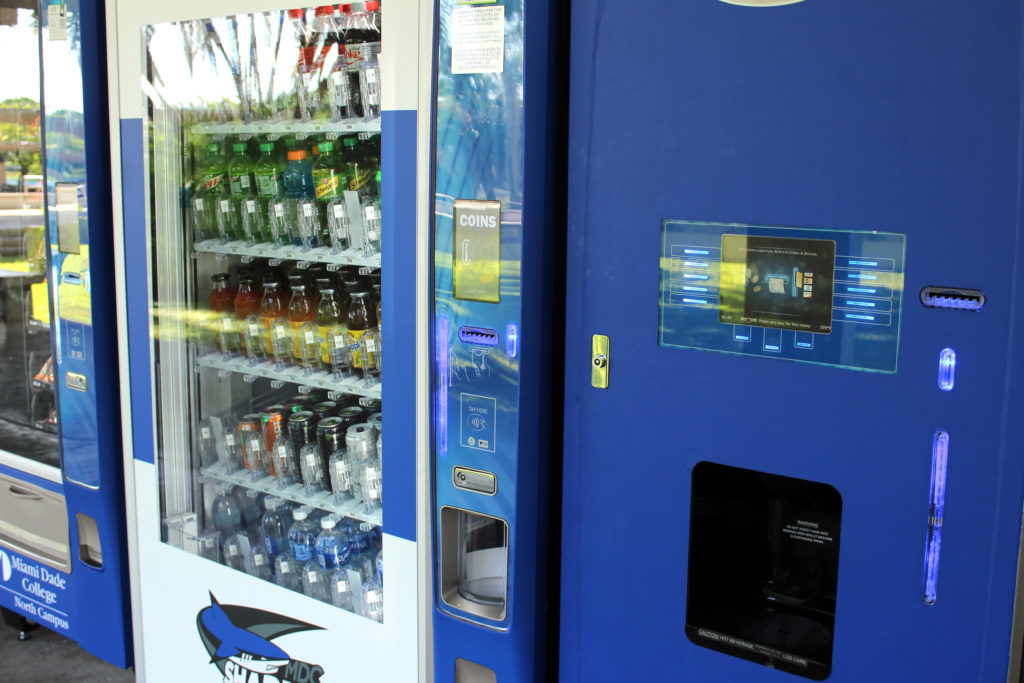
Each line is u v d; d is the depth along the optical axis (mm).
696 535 1683
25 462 2867
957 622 1422
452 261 1776
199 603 2471
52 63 2498
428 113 1806
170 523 2533
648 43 1575
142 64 2303
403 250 1890
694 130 1550
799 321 1492
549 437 1888
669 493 1672
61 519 2783
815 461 1512
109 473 2631
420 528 1978
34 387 2977
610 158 1643
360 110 2152
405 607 2049
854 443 1472
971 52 1303
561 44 1760
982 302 1335
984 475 1368
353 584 2277
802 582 1653
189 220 2471
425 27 1777
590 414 1738
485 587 1965
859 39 1383
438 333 1821
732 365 1568
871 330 1430
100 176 2523
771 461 1555
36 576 2908
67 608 2842
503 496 1795
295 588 2367
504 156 1691
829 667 1553
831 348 1468
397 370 1949
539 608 1901
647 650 1755
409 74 1815
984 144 1310
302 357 2383
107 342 2598
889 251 1400
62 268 2588
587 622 1820
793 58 1441
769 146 1482
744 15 1476
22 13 2789
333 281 2377
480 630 1872
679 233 1590
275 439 2438
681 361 1620
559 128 1793
